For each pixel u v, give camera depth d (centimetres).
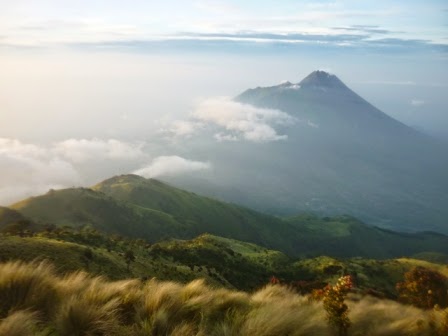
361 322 952
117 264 3803
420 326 854
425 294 2284
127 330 648
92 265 3262
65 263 2900
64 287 788
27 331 574
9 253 2594
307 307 953
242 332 638
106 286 801
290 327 691
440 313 898
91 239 5300
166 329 652
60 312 650
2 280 729
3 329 559
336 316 829
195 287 850
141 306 741
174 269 5003
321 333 726
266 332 645
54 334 614
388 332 843
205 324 691
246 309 805
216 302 814
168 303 742
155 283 866
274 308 742
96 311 659
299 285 2728
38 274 777
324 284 2719
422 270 2425
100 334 628
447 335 807
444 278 2417
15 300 704
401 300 2377
